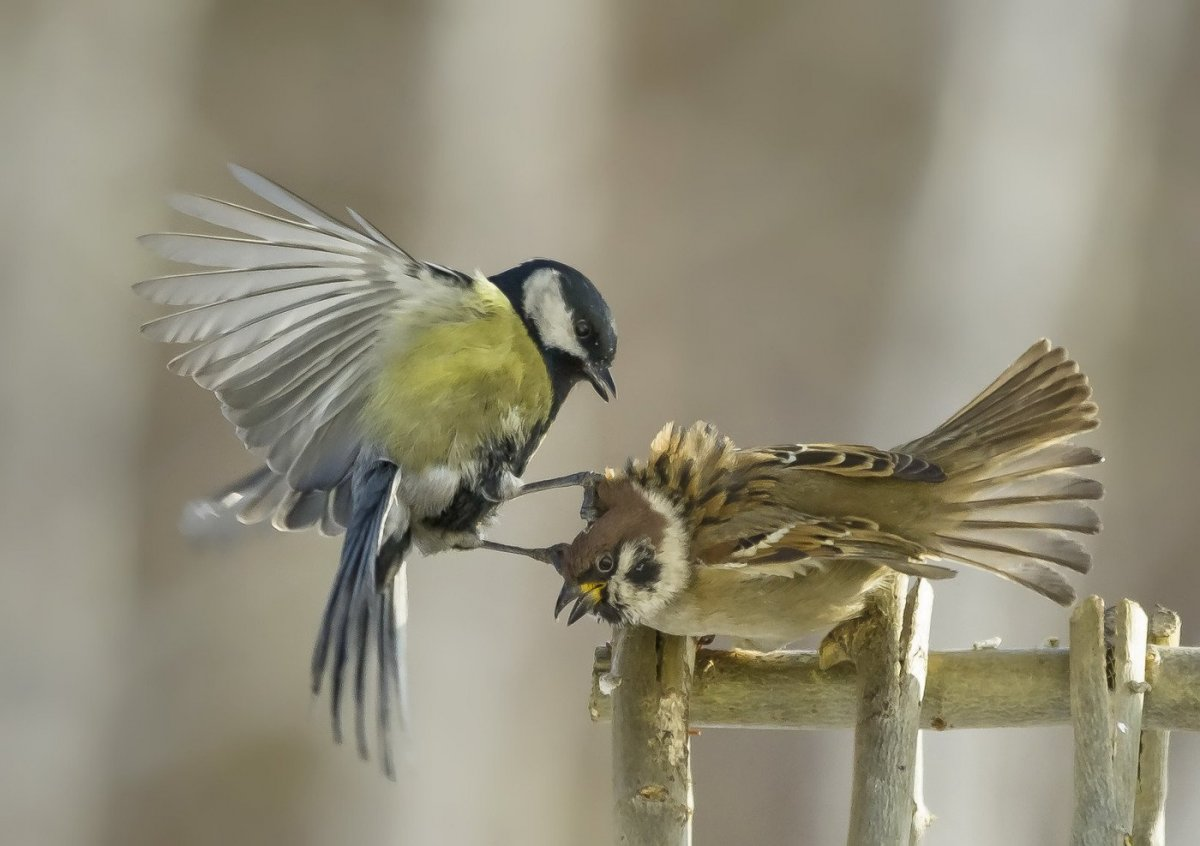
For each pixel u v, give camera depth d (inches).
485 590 547.5
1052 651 213.0
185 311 243.1
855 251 608.4
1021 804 500.7
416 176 586.6
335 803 543.5
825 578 226.5
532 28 594.2
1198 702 203.6
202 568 557.0
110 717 551.2
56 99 566.9
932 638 509.7
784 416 598.9
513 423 270.7
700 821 539.5
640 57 621.6
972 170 602.5
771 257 612.4
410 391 262.8
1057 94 605.0
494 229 592.4
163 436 573.6
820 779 542.6
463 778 542.3
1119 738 199.5
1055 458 238.7
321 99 584.1
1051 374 243.8
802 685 223.5
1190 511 569.3
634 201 618.2
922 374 596.4
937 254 602.5
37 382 559.2
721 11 621.6
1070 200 600.1
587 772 555.2
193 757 547.8
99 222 569.6
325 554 556.1
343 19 585.0
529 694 549.6
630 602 230.1
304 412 259.0
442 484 265.1
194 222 578.9
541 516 561.0
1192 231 600.7
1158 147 605.3
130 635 557.9
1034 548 233.8
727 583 228.7
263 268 239.8
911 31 613.0
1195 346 591.8
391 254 249.9
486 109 591.8
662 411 596.4
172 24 576.7
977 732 505.0
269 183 231.1
